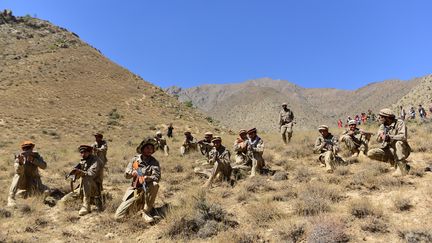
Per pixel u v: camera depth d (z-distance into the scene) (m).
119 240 6.43
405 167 8.32
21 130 35.78
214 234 6.33
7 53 74.44
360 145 10.87
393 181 7.85
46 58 74.62
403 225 5.90
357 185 8.09
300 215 6.66
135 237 6.52
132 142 25.83
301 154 12.16
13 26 89.44
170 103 66.56
